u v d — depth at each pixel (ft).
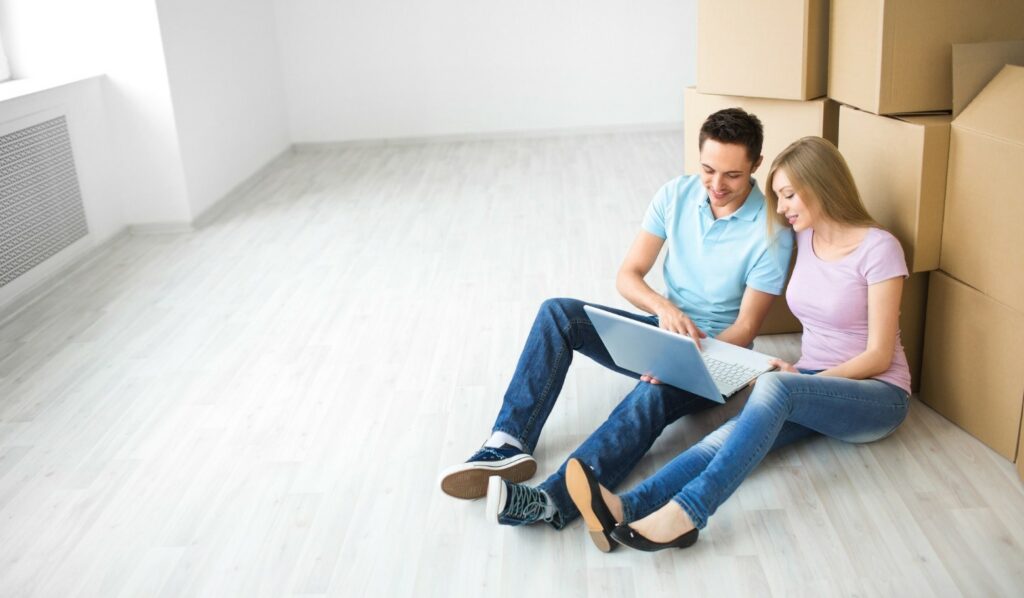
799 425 7.09
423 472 7.46
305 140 20.13
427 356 9.55
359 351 9.77
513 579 6.15
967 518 6.40
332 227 14.28
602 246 12.59
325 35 19.42
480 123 20.01
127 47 13.71
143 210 14.44
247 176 17.16
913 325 7.79
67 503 7.33
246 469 7.66
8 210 11.55
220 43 16.14
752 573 6.04
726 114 6.95
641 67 19.56
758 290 7.38
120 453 8.04
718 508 6.73
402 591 6.11
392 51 19.53
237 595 6.17
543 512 6.42
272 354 9.85
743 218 7.35
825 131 8.44
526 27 19.35
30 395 9.25
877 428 6.95
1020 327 6.61
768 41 8.45
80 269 13.01
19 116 11.80
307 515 6.98
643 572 6.13
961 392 7.39
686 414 7.28
